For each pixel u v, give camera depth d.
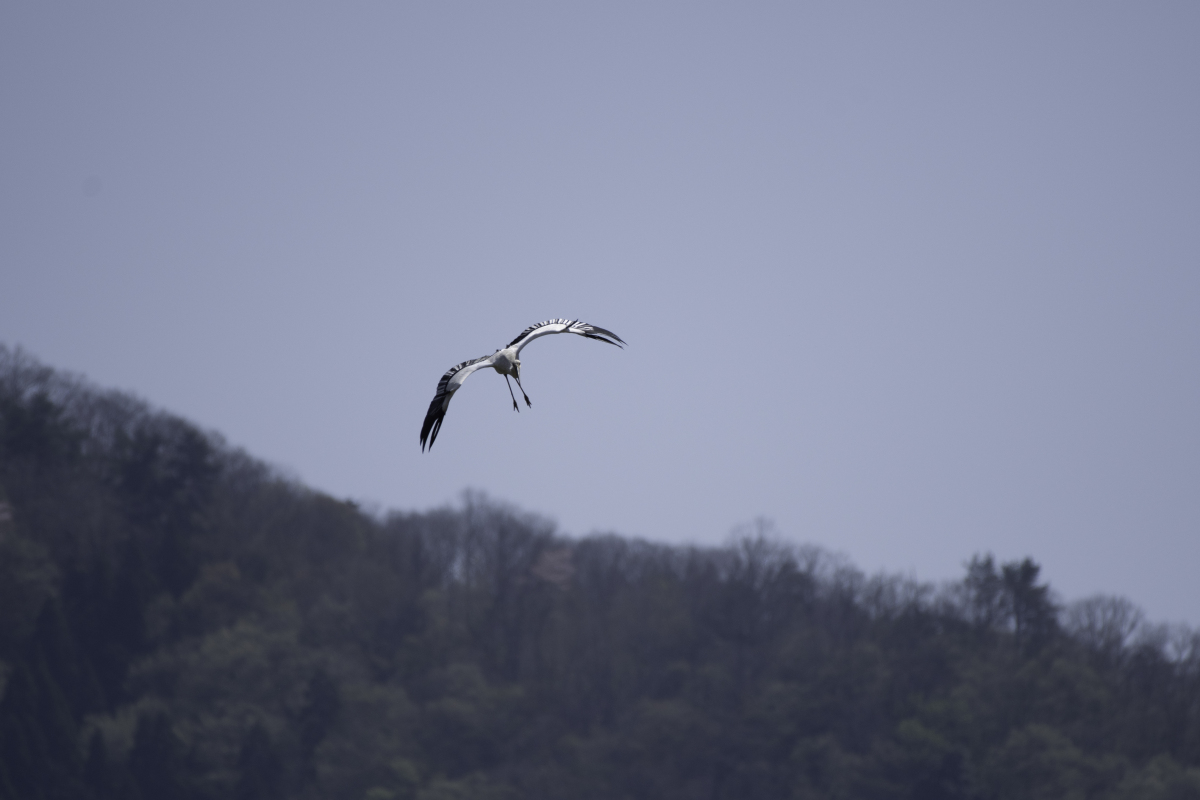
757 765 101.62
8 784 82.31
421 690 110.44
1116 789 91.50
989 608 117.75
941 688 109.75
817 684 109.06
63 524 111.62
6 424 115.56
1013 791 93.31
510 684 114.12
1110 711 101.56
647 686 116.69
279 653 102.19
